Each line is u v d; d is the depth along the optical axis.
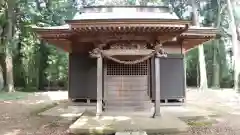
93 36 11.18
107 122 9.75
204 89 26.98
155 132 8.78
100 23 9.77
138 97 11.80
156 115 10.62
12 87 28.25
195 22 26.53
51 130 9.68
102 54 10.99
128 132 8.19
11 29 27.92
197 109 13.57
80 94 13.63
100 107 10.96
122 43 10.98
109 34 10.74
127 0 27.78
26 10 29.38
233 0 27.97
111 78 11.87
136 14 11.70
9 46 27.86
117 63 11.88
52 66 32.81
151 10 12.12
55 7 32.47
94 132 8.74
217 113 12.98
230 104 17.45
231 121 11.27
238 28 28.58
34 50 30.91
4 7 27.09
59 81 34.25
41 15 30.45
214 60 33.25
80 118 10.57
